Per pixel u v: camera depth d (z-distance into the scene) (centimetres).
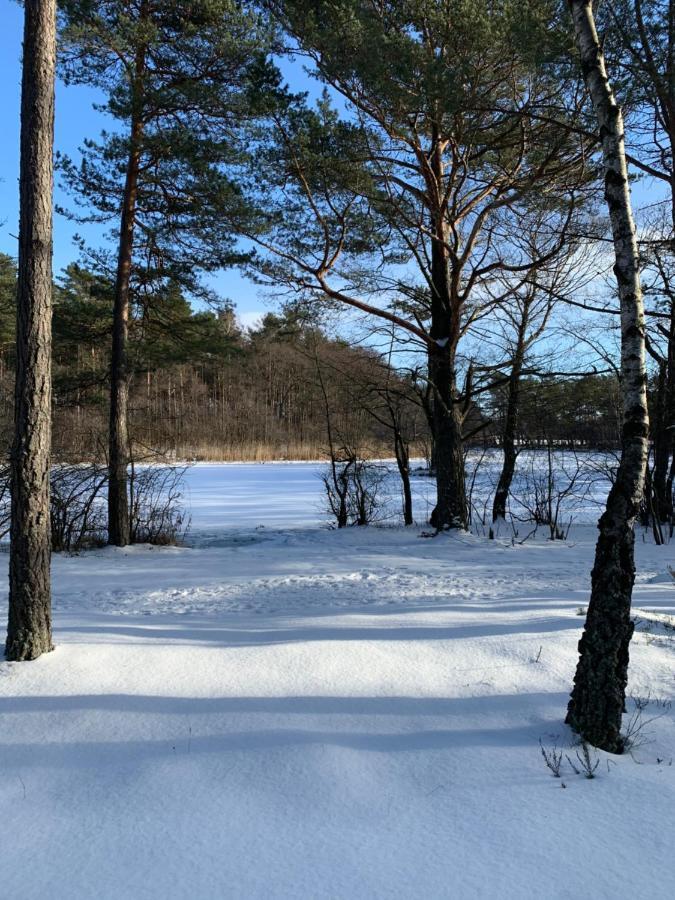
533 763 328
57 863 256
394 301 1655
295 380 2331
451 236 1585
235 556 1247
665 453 1611
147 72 1288
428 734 359
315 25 1078
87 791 308
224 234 1356
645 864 250
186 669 448
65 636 534
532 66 970
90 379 1545
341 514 1764
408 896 233
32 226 491
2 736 362
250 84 1226
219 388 6047
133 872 249
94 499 1580
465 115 1141
